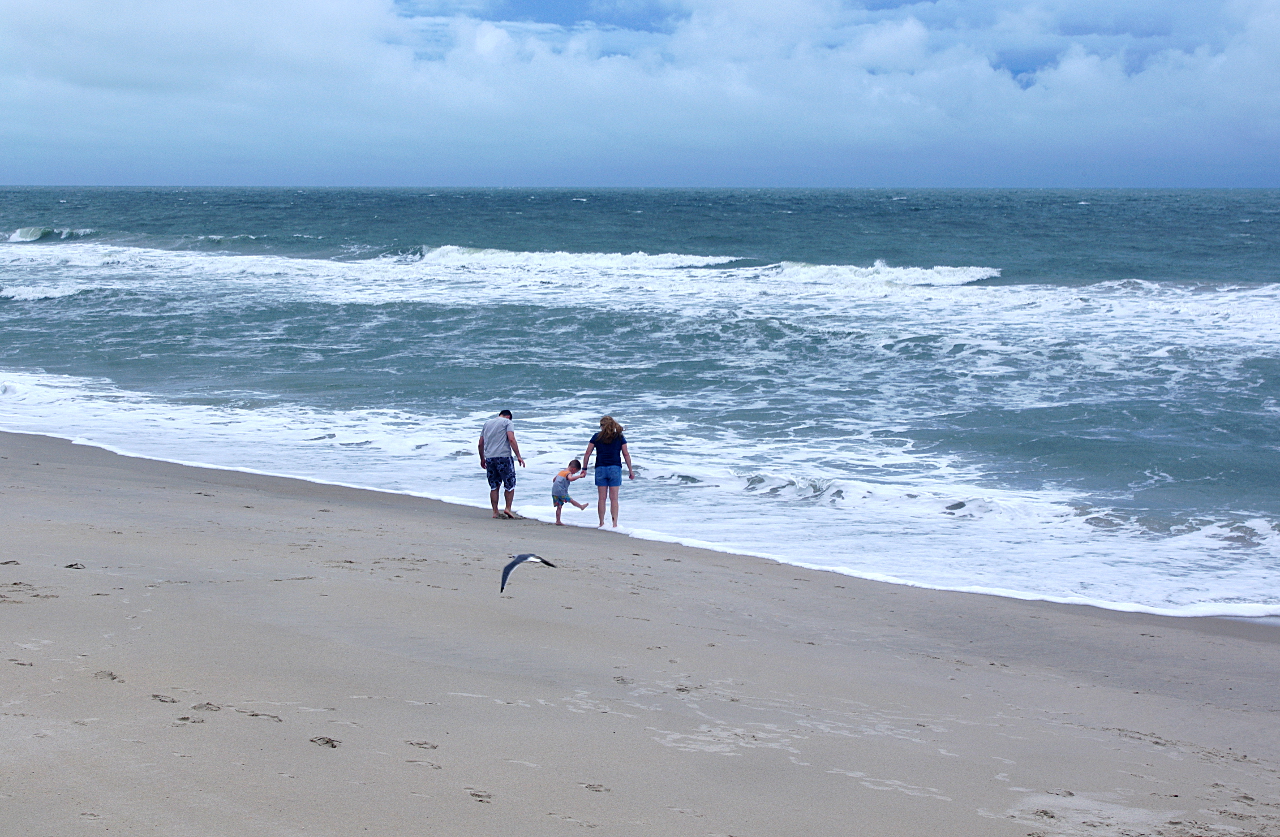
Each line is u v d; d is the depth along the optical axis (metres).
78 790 3.15
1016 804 3.95
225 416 16.08
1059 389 17.75
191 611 5.49
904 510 11.45
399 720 4.14
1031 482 12.73
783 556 9.57
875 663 6.23
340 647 5.12
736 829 3.41
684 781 3.80
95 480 10.93
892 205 111.81
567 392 18.11
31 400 16.94
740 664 5.79
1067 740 5.00
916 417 16.05
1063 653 6.96
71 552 6.83
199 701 4.09
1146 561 9.66
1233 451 13.78
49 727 3.66
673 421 16.03
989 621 7.68
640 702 4.80
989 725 5.12
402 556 7.95
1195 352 19.97
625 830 3.29
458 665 5.09
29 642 4.68
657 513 11.28
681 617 6.88
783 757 4.21
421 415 16.38
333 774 3.49
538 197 163.75
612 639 6.01
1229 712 5.85
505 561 8.14
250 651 4.88
